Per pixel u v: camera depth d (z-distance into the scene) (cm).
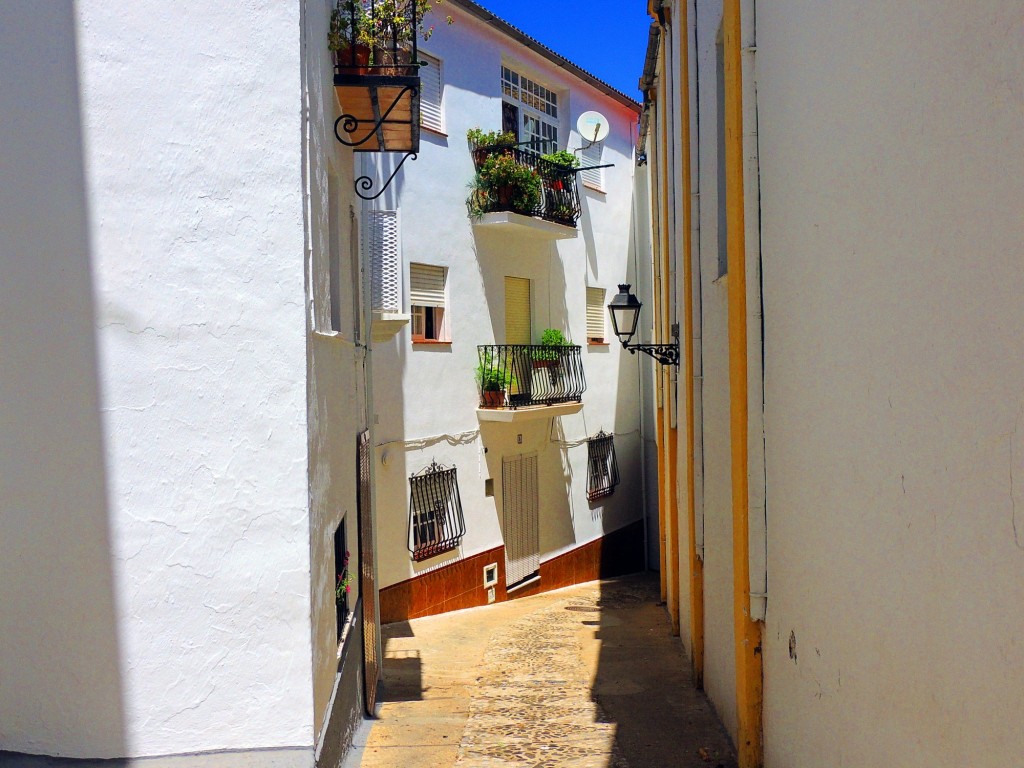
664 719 711
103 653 432
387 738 663
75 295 430
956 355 245
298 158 443
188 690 436
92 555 431
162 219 436
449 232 1409
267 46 442
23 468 429
